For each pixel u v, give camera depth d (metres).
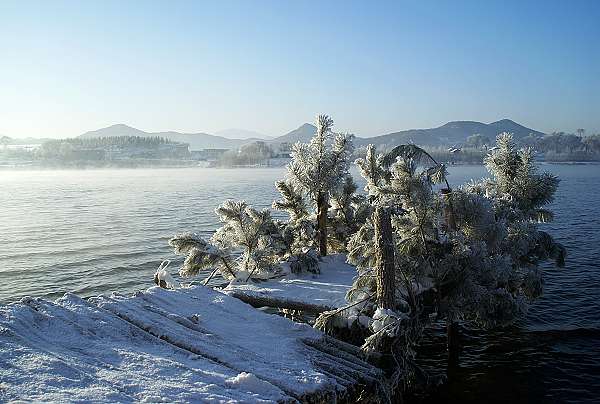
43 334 9.52
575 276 28.20
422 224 14.92
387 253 12.75
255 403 7.97
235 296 15.85
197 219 57.91
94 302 11.57
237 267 19.03
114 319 10.69
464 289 14.66
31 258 35.56
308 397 8.95
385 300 12.73
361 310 13.69
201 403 7.73
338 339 13.38
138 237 44.97
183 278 30.03
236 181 142.25
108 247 39.97
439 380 14.73
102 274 31.17
